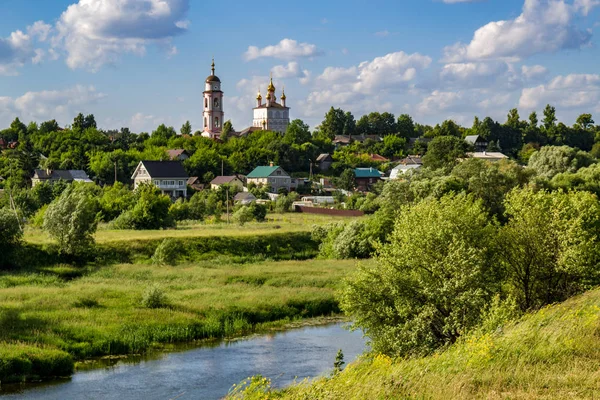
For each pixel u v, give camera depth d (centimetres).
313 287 6041
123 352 4228
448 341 3134
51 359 3731
